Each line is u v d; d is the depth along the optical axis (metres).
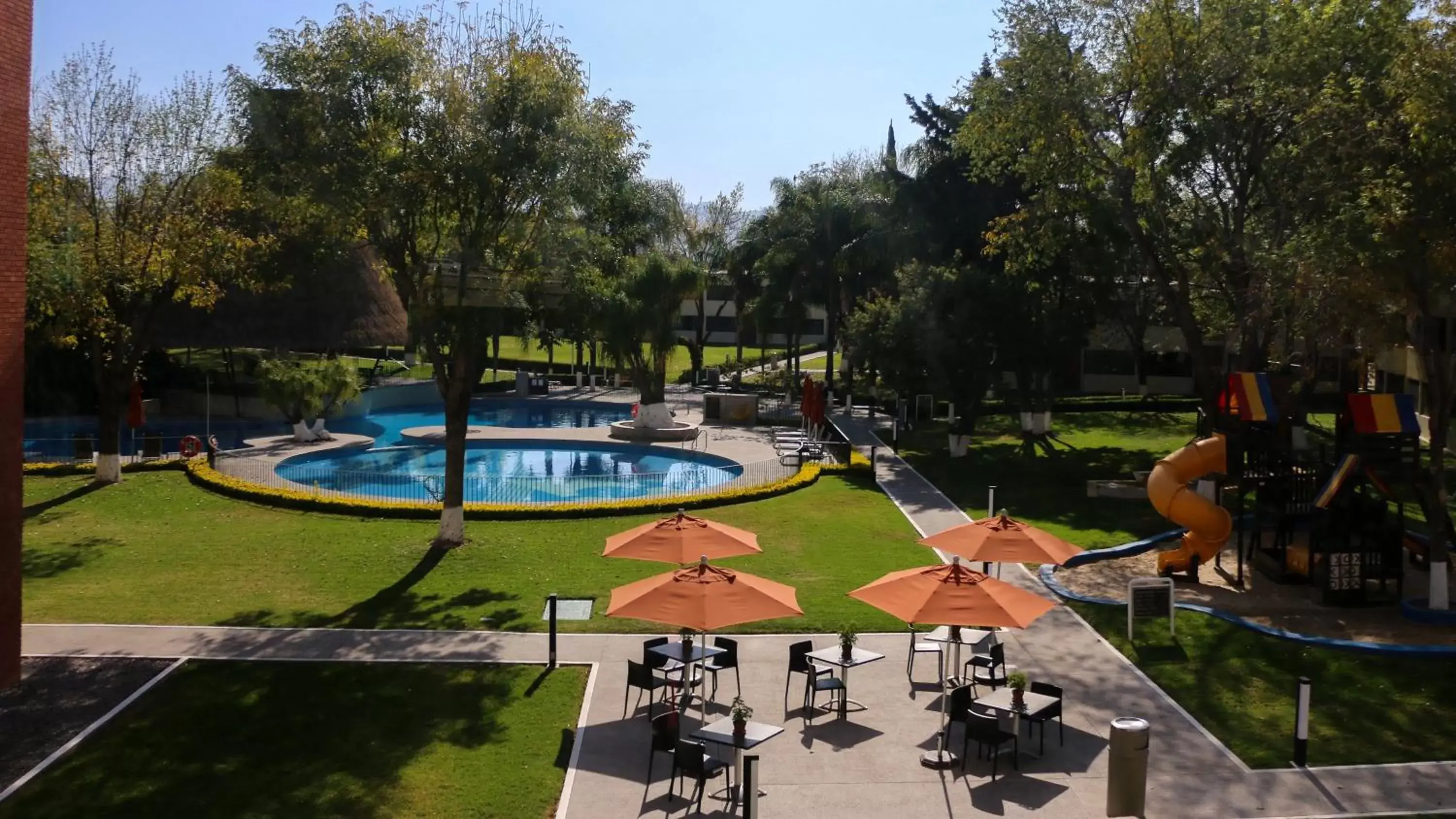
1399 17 22.84
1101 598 19.77
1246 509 27.61
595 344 58.62
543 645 17.12
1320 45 23.38
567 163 21.59
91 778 12.23
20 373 13.14
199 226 29.03
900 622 18.53
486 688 15.24
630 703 14.80
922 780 12.55
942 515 27.62
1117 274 36.84
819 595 19.98
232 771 12.48
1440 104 16.38
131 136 28.03
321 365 40.12
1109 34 28.42
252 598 19.67
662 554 16.34
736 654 15.21
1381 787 12.32
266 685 15.23
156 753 12.91
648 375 42.16
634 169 25.30
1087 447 39.88
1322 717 14.39
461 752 13.12
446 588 20.45
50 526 25.42
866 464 34.12
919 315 37.53
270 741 13.33
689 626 12.99
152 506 27.64
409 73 20.95
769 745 13.52
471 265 21.61
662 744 12.17
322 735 13.54
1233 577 21.09
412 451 39.38
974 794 12.20
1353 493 19.19
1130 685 15.62
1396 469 19.44
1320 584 20.14
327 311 47.12
